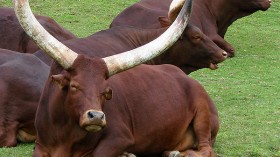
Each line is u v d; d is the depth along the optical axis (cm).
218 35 2998
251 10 3097
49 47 1389
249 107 2181
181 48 2198
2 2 3522
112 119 1489
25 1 1377
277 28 3500
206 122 1647
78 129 1426
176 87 1641
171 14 2216
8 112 1753
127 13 2708
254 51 3088
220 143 1809
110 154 1468
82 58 1391
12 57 1809
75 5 3512
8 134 1748
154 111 1575
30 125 1775
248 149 1766
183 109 1631
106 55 1988
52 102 1437
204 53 2208
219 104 2216
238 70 2736
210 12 3030
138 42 2122
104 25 3294
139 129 1551
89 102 1348
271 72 2719
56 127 1446
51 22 2441
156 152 1612
